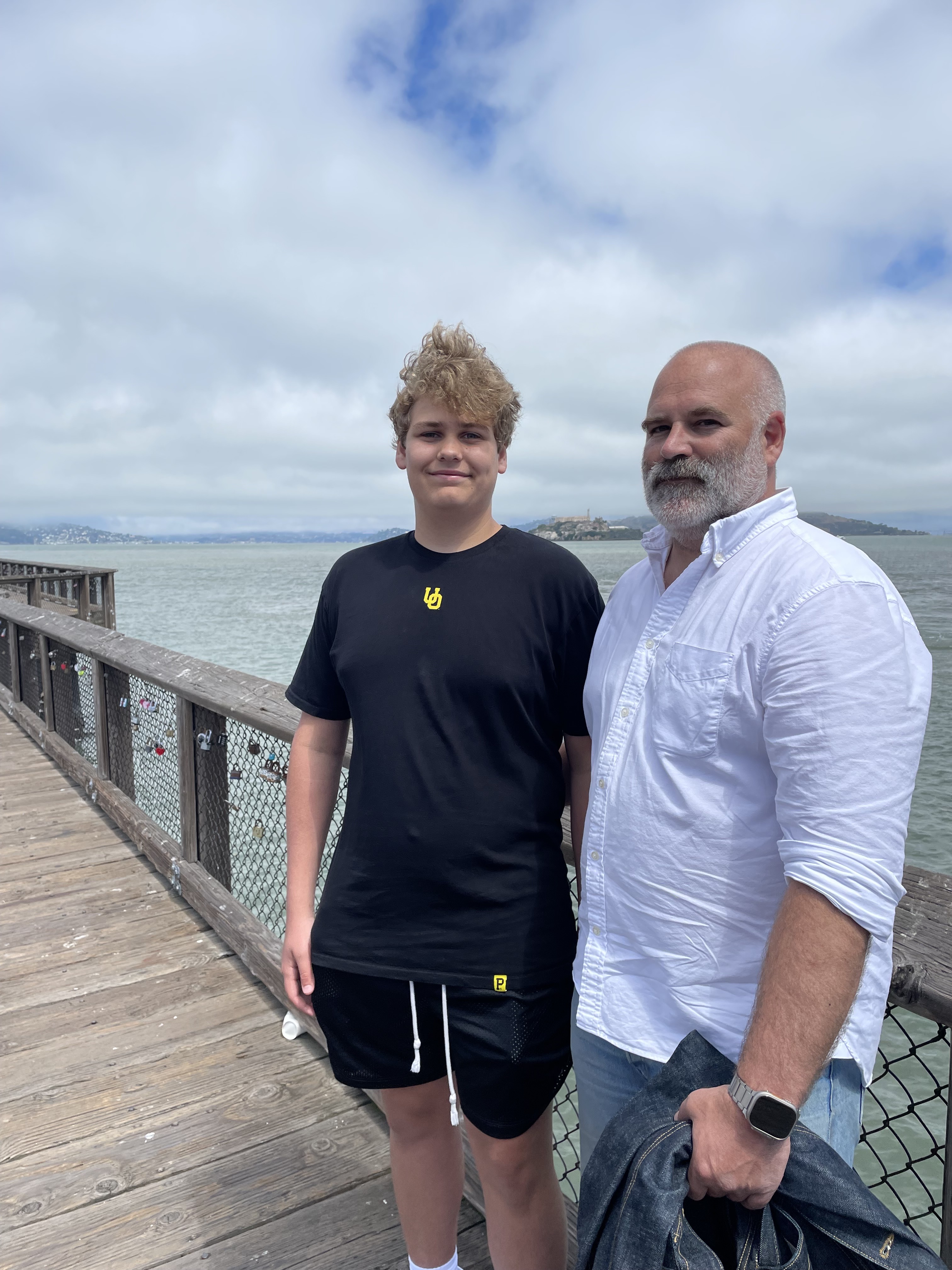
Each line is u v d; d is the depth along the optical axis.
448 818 1.37
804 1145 0.95
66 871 3.88
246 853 3.16
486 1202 1.49
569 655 1.41
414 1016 1.39
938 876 1.26
